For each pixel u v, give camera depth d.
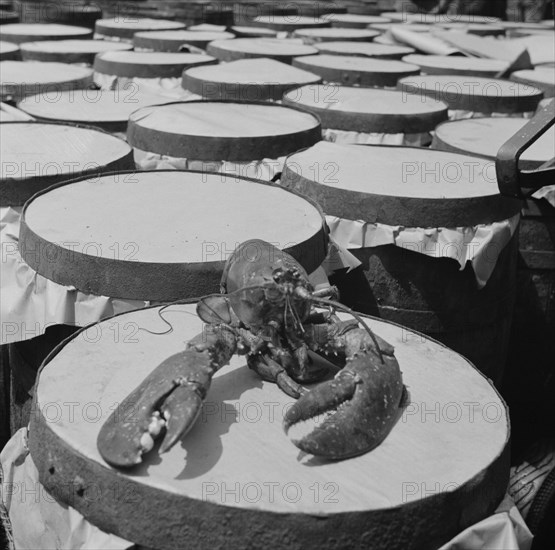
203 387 1.34
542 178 1.88
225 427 1.39
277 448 1.35
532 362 2.48
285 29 5.25
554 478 1.97
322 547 1.21
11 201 2.05
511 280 2.24
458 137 2.67
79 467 1.29
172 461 1.29
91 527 1.30
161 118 2.56
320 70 3.55
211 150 2.41
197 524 1.22
